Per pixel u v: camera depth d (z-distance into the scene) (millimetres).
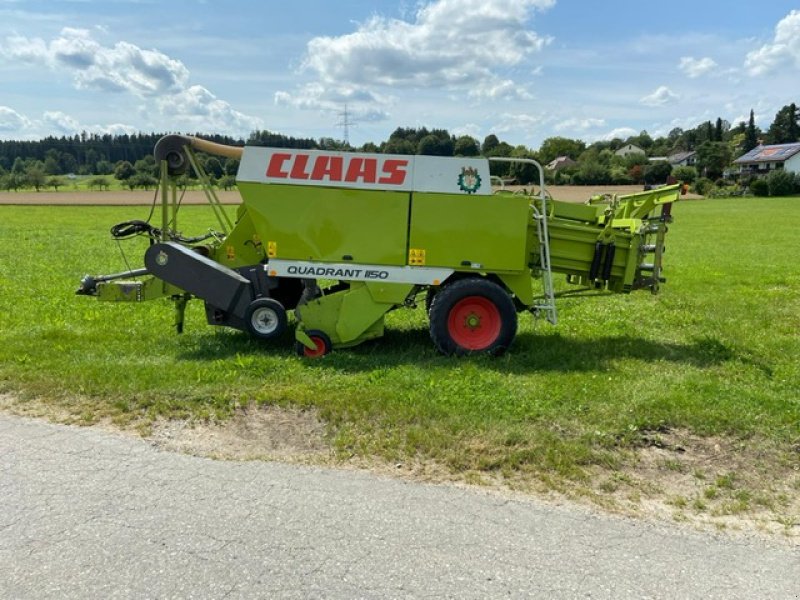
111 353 7406
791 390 6371
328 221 7234
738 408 5652
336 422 5352
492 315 7406
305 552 3553
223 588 3240
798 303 11828
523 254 7375
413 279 7348
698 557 3590
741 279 15523
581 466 4695
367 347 7816
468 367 6812
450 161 7180
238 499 4133
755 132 144750
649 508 4152
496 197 7223
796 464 4773
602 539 3750
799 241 29328
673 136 174750
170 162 8016
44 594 3186
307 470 4566
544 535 3771
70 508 4008
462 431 5109
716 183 97188
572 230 7832
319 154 7133
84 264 16578
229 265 8273
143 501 4098
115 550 3559
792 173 87438
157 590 3221
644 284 8141
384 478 4457
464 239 7297
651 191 8141
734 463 4793
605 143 149250
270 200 7184
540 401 5789
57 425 5305
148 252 7383
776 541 3797
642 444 5078
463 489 4316
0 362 6891
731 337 8781
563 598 3195
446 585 3281
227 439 5102
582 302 11789
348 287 8547
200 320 9469
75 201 66562
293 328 8633
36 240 24219
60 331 8469
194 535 3711
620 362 7289
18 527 3785
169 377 6293
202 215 42250
